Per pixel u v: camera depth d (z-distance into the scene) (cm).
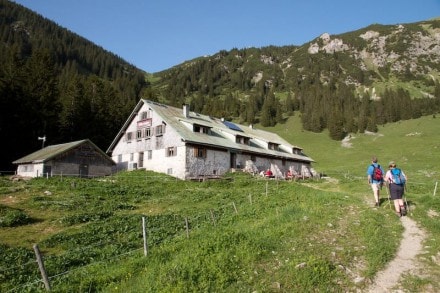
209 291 910
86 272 1251
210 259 1091
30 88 6431
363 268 1043
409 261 1098
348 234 1353
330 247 1196
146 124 5006
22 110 5891
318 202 2123
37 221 2139
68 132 6912
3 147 5719
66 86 8975
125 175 4391
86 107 7150
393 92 16962
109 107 8206
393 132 12138
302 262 1041
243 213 2100
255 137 5991
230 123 6400
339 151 10438
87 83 8919
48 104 6581
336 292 901
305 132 13638
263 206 2295
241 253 1134
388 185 1786
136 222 2112
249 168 4988
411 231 1430
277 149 6269
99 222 2105
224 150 4856
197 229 1788
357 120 13912
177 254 1266
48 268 1330
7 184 3225
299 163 6644
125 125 5266
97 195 2959
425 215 1650
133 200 2894
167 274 1010
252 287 926
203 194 3112
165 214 2316
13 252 1524
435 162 7106
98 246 1650
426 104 14538
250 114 16162
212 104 16912
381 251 1153
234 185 3772
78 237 1792
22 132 5962
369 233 1345
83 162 4734
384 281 965
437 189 3111
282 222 1587
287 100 17400
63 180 3506
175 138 4519
